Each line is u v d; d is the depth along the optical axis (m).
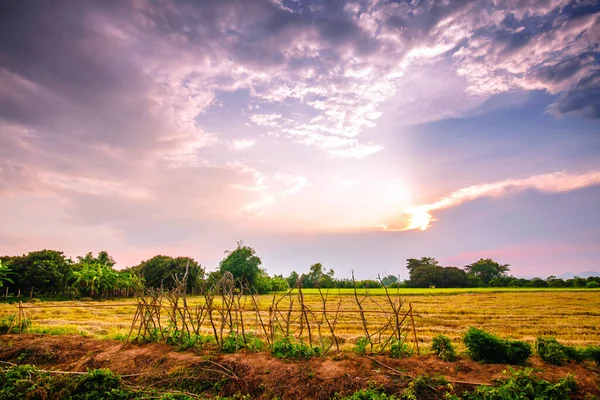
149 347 11.97
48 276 49.12
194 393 9.46
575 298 44.88
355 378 9.14
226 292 12.63
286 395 9.00
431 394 8.41
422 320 24.02
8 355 11.88
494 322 23.59
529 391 8.03
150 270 68.25
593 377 8.75
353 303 37.69
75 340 13.02
